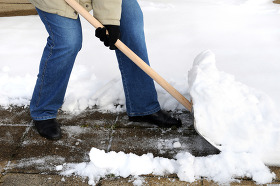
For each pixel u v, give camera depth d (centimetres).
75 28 193
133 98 221
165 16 397
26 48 333
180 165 187
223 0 450
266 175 178
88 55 315
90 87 267
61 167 195
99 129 227
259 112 186
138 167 188
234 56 301
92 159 187
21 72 290
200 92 187
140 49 205
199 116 185
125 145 211
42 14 190
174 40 337
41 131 220
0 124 236
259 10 405
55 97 213
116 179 186
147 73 197
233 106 187
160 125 225
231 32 346
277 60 290
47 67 201
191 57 303
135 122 232
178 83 260
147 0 457
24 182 187
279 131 181
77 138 219
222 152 187
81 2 191
